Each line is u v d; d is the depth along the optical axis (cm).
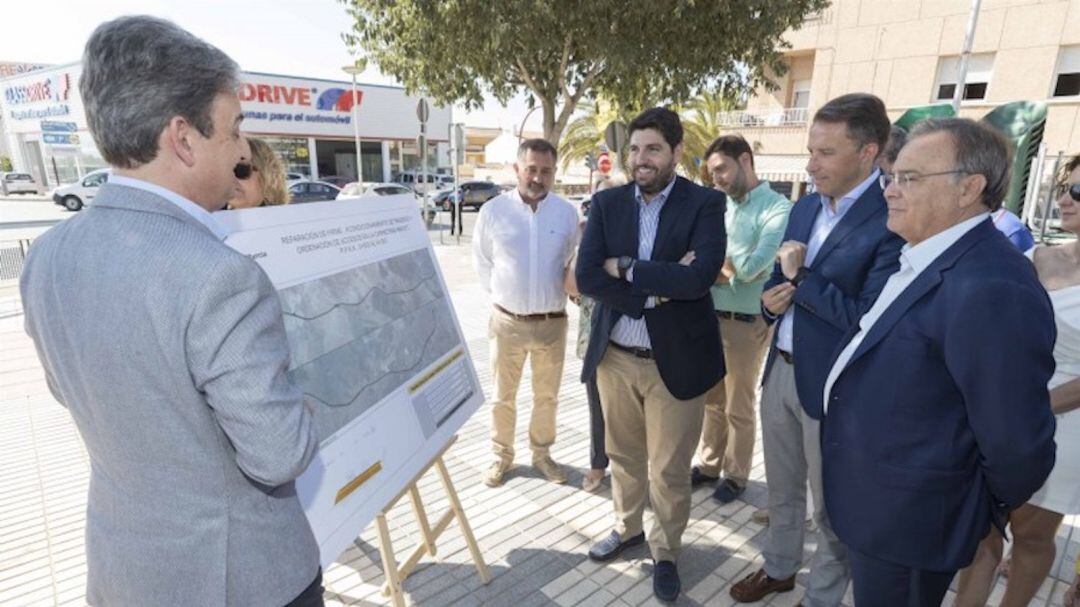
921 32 1392
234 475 101
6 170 4097
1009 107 338
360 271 182
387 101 2831
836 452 154
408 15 616
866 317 152
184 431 94
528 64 714
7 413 417
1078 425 178
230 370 90
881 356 142
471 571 246
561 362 316
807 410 190
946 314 128
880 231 178
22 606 225
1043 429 119
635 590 235
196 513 98
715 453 308
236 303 92
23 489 314
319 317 160
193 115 95
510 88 767
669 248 218
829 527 199
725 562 251
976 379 121
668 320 213
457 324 232
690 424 220
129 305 89
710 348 224
